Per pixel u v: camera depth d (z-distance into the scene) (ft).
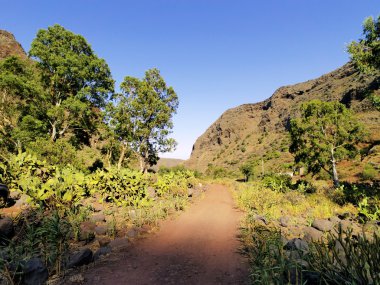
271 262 14.26
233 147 507.71
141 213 29.68
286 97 525.34
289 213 35.65
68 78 82.58
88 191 37.50
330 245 13.52
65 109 77.00
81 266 15.81
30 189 26.25
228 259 18.20
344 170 121.90
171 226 27.96
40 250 16.02
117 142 86.63
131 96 88.89
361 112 226.38
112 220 25.86
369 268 10.22
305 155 76.69
